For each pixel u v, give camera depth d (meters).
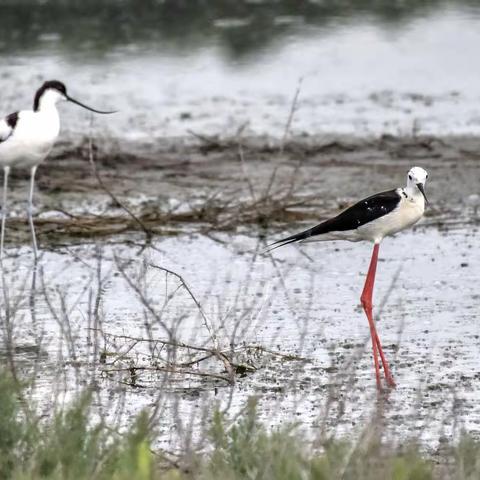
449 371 9.91
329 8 29.98
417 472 6.60
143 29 27.41
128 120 20.34
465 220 15.33
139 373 10.04
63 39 26.31
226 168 17.72
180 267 13.55
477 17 28.77
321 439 7.45
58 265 13.76
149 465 6.47
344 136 19.20
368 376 9.88
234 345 10.48
